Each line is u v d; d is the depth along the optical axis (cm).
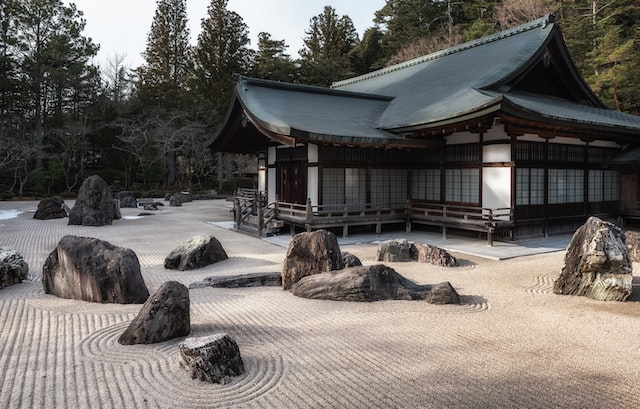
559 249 1211
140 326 539
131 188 3844
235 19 4262
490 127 1280
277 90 1823
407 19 4338
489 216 1262
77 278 746
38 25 3531
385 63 4147
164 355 498
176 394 409
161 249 1264
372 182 1594
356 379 441
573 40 2884
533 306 698
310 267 812
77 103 4009
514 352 511
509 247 1245
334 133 1320
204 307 697
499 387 423
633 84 2683
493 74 1577
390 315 652
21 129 3356
